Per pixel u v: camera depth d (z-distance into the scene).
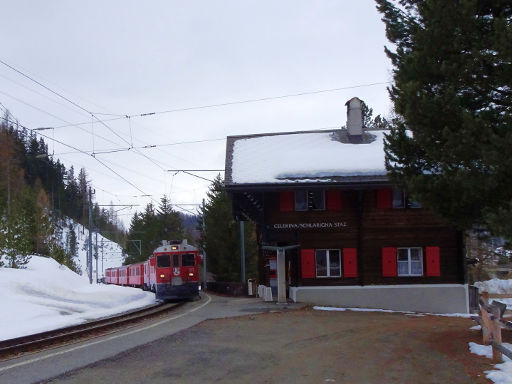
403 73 11.84
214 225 44.81
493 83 10.87
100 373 9.55
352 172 24.59
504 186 10.40
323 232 25.03
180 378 9.18
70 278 36.34
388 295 24.48
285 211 25.14
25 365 10.24
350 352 11.25
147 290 39.94
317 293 24.53
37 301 22.73
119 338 13.55
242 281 38.25
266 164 25.94
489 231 11.60
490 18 10.81
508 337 12.06
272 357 10.89
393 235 24.84
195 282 31.23
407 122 11.61
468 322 16.97
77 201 128.12
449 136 10.42
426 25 11.48
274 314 19.25
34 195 45.84
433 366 9.70
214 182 45.84
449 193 11.40
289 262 26.72
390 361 10.26
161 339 13.31
